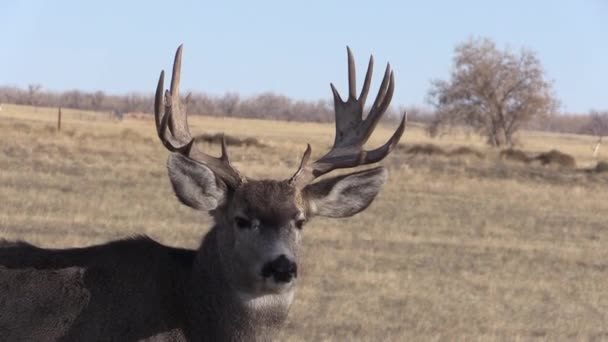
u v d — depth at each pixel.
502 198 73.56
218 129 183.88
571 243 53.78
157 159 79.56
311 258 42.44
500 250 49.56
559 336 32.03
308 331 29.78
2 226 43.75
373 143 157.50
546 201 73.94
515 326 33.19
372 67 20.00
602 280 43.25
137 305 17.41
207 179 17.75
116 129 138.38
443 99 182.25
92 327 17.11
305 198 18.38
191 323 17.73
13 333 16.88
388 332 30.55
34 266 17.45
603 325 34.38
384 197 67.81
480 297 37.69
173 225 48.34
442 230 54.72
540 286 40.81
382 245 47.94
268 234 17.33
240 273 17.47
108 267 17.58
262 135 166.50
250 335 17.77
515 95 180.25
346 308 33.47
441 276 41.34
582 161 135.25
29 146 78.19
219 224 17.91
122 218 49.38
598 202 75.81
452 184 77.94
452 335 30.88
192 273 17.94
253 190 17.70
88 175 65.88
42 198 53.56
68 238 41.81
